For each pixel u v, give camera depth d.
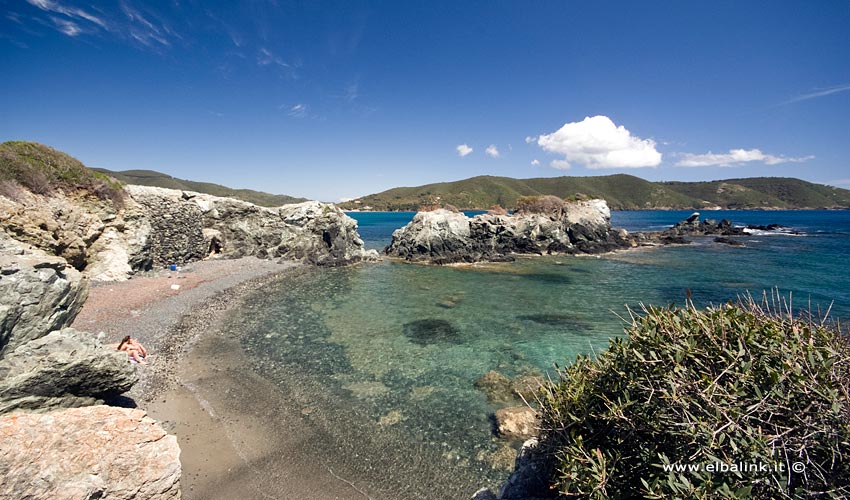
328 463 10.25
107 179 29.92
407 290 30.53
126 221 29.62
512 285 32.53
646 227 101.25
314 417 12.28
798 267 39.03
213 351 16.97
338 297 27.92
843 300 25.88
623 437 4.76
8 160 22.88
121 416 7.42
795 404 3.80
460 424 12.02
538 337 19.83
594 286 31.89
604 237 55.91
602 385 5.51
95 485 6.36
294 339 19.00
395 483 9.62
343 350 17.77
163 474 7.18
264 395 13.49
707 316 4.93
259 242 43.06
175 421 11.56
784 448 3.55
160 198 34.47
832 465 3.39
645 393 4.72
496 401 13.39
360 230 101.69
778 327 4.63
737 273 36.28
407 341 19.06
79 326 17.25
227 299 25.39
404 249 49.78
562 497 5.51
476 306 25.75
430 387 14.36
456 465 10.27
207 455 10.23
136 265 29.12
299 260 42.66
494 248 52.41
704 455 3.86
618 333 20.52
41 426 6.44
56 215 23.94
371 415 12.46
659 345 4.87
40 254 10.13
